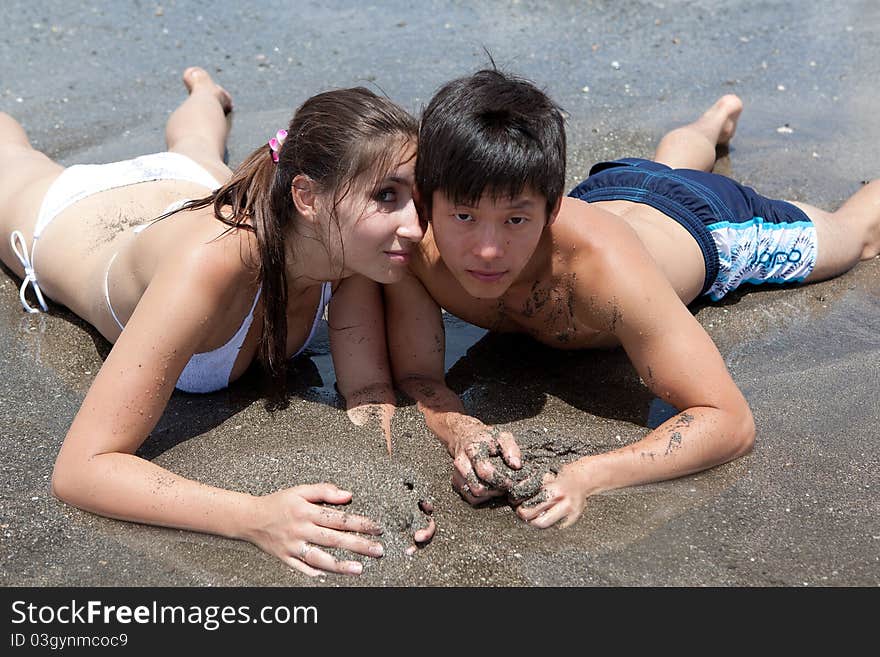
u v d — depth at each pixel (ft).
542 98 8.42
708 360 9.04
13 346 11.26
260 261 8.96
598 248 9.19
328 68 18.28
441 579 7.87
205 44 19.45
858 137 15.92
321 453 8.80
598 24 20.34
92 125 16.33
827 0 21.26
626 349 9.41
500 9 21.06
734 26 20.17
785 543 8.21
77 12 20.85
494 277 8.38
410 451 9.21
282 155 8.73
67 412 10.08
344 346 10.23
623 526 8.40
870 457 9.20
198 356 9.59
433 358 10.27
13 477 9.06
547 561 8.04
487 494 8.45
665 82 17.84
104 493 8.35
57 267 11.33
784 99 17.22
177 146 13.62
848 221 12.74
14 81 17.87
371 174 8.36
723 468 9.09
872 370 10.57
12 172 12.79
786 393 10.25
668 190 11.65
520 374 10.68
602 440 9.37
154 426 8.99
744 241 11.71
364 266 8.82
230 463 8.94
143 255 9.73
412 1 21.47
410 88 17.29
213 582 7.90
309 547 7.88
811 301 12.15
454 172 7.95
